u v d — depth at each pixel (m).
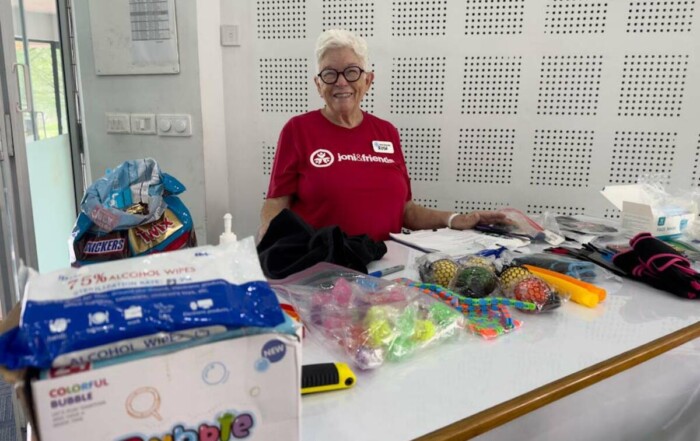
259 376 0.52
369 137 1.76
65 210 2.58
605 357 0.82
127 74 2.29
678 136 1.77
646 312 1.00
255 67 2.17
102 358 0.46
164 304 0.49
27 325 0.45
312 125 1.74
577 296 1.04
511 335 0.89
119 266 0.55
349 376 0.72
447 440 0.62
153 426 0.49
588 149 1.86
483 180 2.00
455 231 1.62
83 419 0.46
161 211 1.30
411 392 0.71
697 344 1.02
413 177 2.09
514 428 0.81
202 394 0.50
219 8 2.15
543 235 1.49
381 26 1.98
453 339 0.87
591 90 1.81
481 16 1.87
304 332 0.85
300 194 1.75
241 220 2.38
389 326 0.82
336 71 1.64
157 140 2.32
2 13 1.84
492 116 1.94
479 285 1.03
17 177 1.98
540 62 1.84
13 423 1.75
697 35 1.68
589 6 1.75
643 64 1.75
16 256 2.01
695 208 1.43
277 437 0.54
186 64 2.19
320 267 1.14
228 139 2.29
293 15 2.07
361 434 0.62
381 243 1.38
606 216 1.89
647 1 1.70
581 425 0.92
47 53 2.36
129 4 2.20
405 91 2.01
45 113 2.38
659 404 1.03
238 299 0.52
